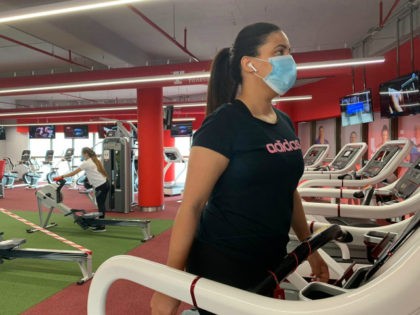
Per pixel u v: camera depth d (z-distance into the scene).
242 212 0.99
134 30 6.77
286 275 0.98
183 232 0.94
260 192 0.99
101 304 0.97
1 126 15.94
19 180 16.45
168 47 7.89
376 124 7.31
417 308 0.58
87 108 10.80
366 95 6.74
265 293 0.93
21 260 4.31
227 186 0.99
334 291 1.02
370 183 3.84
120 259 0.94
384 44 6.52
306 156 6.85
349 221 3.23
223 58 1.21
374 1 5.48
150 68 6.69
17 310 3.03
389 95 5.73
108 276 0.95
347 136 8.74
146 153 7.74
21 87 6.48
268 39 1.03
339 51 6.19
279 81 1.03
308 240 1.09
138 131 7.78
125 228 6.12
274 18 6.15
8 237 5.54
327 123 9.65
